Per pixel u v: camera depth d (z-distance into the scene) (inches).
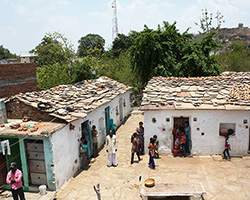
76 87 641.0
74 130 441.7
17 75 681.6
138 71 1032.8
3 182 386.3
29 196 360.5
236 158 471.5
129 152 538.6
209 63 992.9
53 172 366.6
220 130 482.3
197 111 479.8
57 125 392.5
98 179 417.4
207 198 342.0
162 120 494.3
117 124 748.0
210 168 434.9
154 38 970.7
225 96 508.1
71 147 429.1
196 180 394.0
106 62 1477.6
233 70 1489.9
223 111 472.1
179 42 1026.1
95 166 472.1
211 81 603.8
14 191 325.4
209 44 1015.0
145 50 962.1
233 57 1492.4
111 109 679.7
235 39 3499.0
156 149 490.6
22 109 430.3
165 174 420.2
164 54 987.3
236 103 471.2
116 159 472.7
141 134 526.3
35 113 426.0
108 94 676.1
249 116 466.6
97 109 562.6
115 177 422.0
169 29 1011.9
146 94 564.7
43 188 358.9
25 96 441.1
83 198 358.0
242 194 350.0
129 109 946.1
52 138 364.2
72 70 990.4
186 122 492.7
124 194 366.9
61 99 497.0
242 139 476.1
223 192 356.5
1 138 388.5
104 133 617.6
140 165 463.2
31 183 387.5
